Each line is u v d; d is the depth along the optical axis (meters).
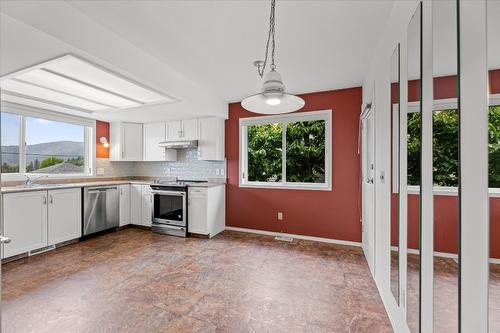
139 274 2.51
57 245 3.33
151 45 2.28
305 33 2.08
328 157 3.61
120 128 4.57
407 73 1.41
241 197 4.18
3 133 3.32
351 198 3.44
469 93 0.81
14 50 1.83
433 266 1.07
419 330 1.23
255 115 4.07
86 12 1.80
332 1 1.69
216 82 3.26
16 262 2.78
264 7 1.75
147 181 4.58
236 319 1.80
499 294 0.74
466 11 0.81
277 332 1.67
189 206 3.87
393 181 1.69
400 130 1.53
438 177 1.02
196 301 2.03
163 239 3.72
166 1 1.68
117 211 4.18
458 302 0.85
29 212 2.98
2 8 1.39
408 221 1.41
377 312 1.90
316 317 1.83
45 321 1.74
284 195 3.87
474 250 0.80
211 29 2.02
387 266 1.87
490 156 0.75
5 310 1.87
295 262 2.84
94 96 3.09
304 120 3.76
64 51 1.84
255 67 2.77
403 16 1.49
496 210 0.74
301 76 3.04
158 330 1.67
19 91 2.88
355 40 2.18
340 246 3.39
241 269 2.64
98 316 1.81
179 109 3.65
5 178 3.27
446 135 0.94
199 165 4.57
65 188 3.39
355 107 3.42
